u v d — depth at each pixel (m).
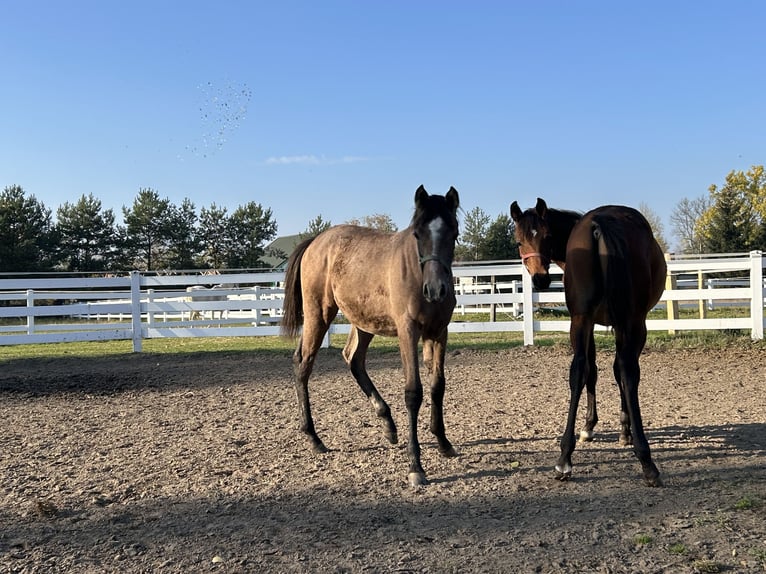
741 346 11.77
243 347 14.49
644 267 4.83
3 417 7.83
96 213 46.66
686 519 3.94
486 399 8.14
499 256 42.75
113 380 10.48
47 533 4.08
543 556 3.52
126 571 3.52
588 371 5.89
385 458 5.62
